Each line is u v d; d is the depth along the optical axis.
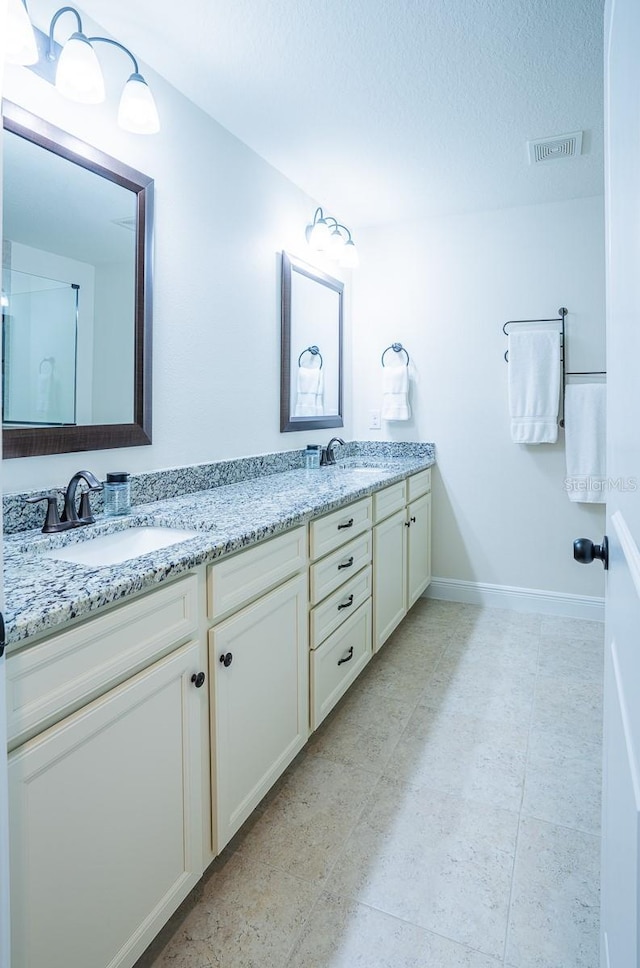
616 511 0.86
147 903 1.09
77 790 0.92
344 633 2.08
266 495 2.00
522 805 1.64
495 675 2.47
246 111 2.11
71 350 1.58
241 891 1.35
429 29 1.68
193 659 1.22
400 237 3.40
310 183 2.77
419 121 2.20
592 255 2.98
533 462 3.20
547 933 1.24
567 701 2.24
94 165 1.62
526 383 3.08
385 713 2.16
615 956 0.73
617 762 0.79
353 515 2.14
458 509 3.38
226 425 2.28
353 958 1.19
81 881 0.94
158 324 1.90
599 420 2.96
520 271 3.14
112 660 1.00
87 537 1.47
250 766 1.46
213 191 2.17
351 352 3.53
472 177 2.72
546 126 2.24
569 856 1.45
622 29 0.72
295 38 1.71
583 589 3.13
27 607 0.87
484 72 1.88
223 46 1.75
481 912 1.29
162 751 1.13
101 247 1.66
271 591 1.57
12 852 0.81
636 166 0.60
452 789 1.72
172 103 1.94
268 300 2.55
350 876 1.40
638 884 0.52
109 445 1.70
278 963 1.17
